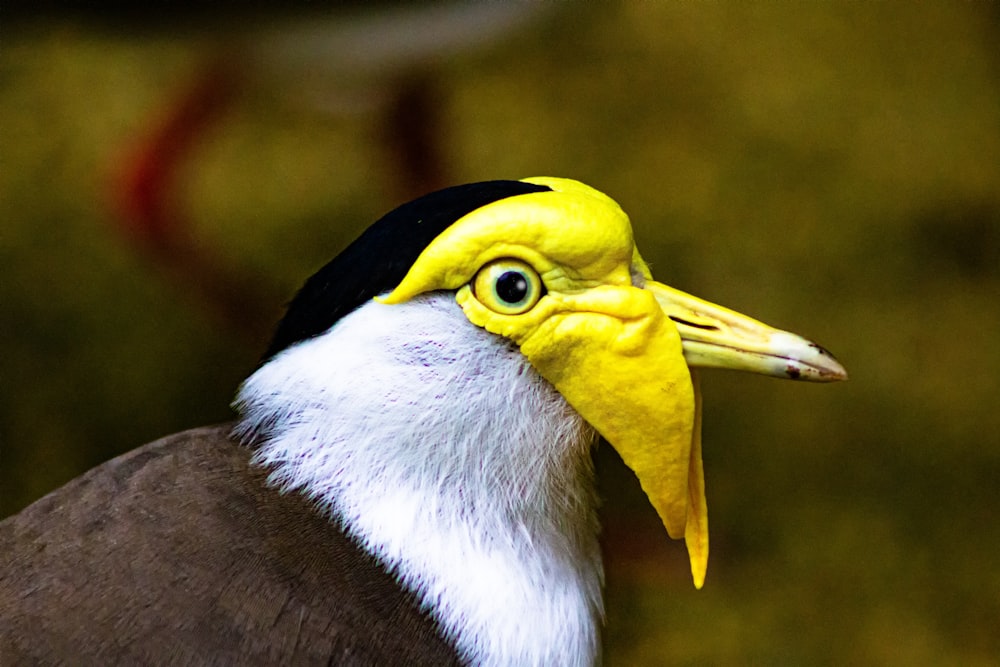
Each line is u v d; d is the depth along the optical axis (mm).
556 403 5223
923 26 16531
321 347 5137
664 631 10250
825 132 15023
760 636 10203
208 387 11844
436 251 4906
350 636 4770
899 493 11297
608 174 14297
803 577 10641
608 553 10492
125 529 4918
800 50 16156
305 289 5324
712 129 14977
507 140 14570
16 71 14875
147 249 10719
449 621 5059
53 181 13789
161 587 4699
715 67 15828
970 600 10469
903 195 14289
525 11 9172
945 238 13836
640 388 5035
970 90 15680
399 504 5129
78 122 14312
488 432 5148
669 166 14453
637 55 15812
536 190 5188
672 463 5176
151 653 4520
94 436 11477
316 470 5172
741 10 16688
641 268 5305
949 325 12867
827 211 14039
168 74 14531
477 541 5199
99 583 4711
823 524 11023
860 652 10094
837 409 12039
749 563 10742
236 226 13266
